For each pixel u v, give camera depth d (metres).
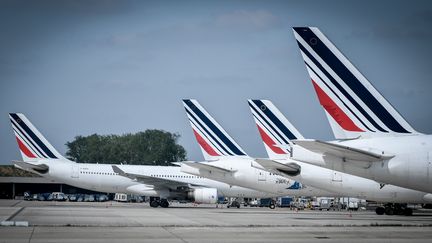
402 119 60.78
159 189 120.44
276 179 106.62
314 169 84.19
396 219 76.69
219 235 48.69
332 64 60.28
